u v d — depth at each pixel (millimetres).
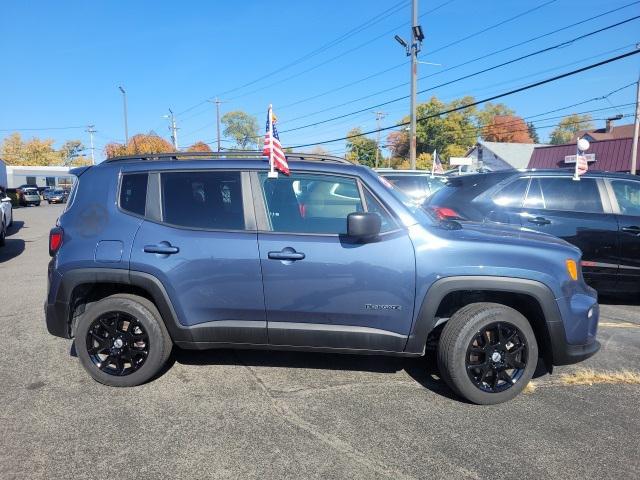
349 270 3750
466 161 21500
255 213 3912
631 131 55125
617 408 3805
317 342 3873
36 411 3668
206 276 3850
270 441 3293
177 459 3092
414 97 25266
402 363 4621
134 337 4035
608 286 6621
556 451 3205
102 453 3146
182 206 3990
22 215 28766
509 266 3693
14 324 5812
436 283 3695
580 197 6703
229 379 4230
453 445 3262
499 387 3814
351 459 3102
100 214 4039
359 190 3883
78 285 3977
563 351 3816
